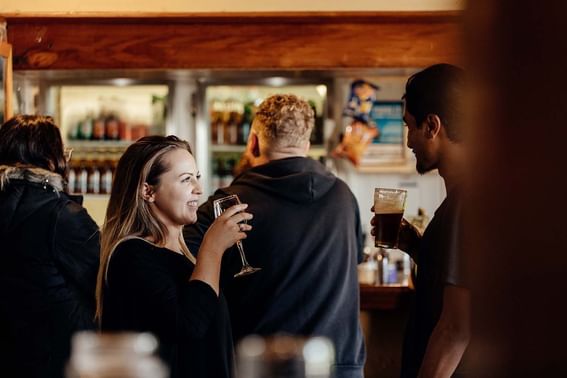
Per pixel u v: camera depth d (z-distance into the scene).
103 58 4.66
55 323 2.73
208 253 2.12
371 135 5.32
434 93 2.00
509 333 0.39
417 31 4.61
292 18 4.62
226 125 5.50
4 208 2.71
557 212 0.36
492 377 0.40
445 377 1.88
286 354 0.63
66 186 2.89
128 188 2.20
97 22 4.65
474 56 0.39
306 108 2.85
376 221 2.40
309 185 2.69
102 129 5.66
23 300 2.72
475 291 0.42
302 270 2.65
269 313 2.62
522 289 0.37
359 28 4.62
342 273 2.71
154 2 4.63
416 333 2.07
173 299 2.04
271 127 2.80
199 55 4.66
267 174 2.75
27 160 2.80
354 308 2.77
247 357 0.64
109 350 0.68
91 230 2.79
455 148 2.01
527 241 0.37
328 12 4.60
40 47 4.66
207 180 5.24
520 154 0.37
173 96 5.16
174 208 2.20
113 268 2.11
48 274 2.73
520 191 0.37
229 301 2.66
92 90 5.68
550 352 0.36
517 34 0.37
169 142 2.24
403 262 4.47
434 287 1.97
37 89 5.09
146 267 2.07
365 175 5.54
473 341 0.45
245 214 2.19
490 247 0.40
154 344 0.72
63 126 5.68
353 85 5.29
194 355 2.08
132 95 5.70
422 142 2.04
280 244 2.65
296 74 4.91
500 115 0.38
